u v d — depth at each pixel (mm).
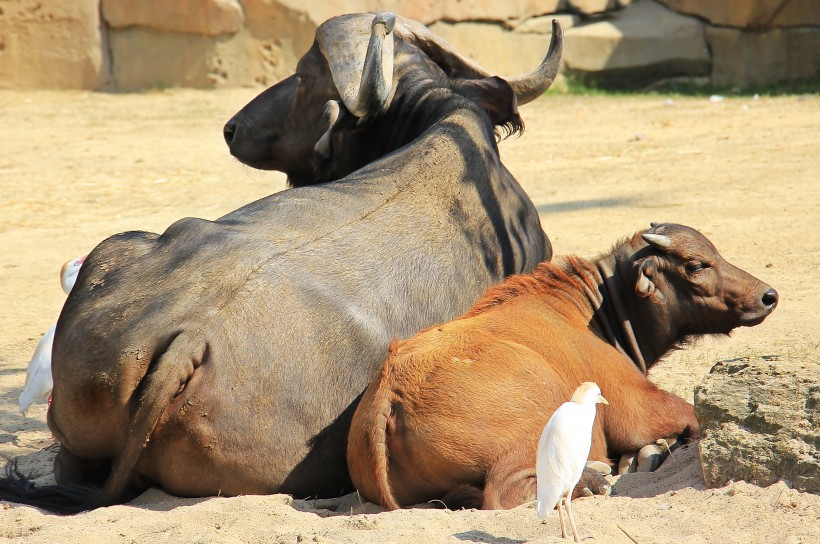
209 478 20609
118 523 19156
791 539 17078
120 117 87875
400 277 22688
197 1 98125
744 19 105125
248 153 32875
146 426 20016
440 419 19562
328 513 20156
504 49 104250
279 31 99062
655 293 23719
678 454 21734
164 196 61031
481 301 22984
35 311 40188
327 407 21016
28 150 75250
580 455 15844
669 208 52562
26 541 18562
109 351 20641
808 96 93688
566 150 72062
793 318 34094
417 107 29656
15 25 97688
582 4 107125
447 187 24938
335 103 29297
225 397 20266
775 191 55125
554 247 45406
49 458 26078
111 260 22391
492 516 18250
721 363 22109
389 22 27328
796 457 19125
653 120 83750
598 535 17312
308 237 22484
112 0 99250
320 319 21219
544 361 20938
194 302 20828
